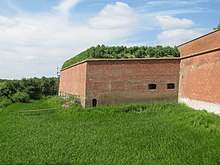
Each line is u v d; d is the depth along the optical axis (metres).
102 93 26.45
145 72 26.88
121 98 26.58
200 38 23.19
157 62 27.03
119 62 26.70
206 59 21.92
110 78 26.56
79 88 29.64
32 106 35.50
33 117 24.81
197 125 17.88
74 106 27.16
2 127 20.53
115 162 12.46
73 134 17.50
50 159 13.02
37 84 53.34
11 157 13.46
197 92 23.16
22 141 16.30
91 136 16.88
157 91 26.91
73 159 12.95
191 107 24.12
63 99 35.12
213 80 20.70
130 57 28.08
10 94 47.75
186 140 15.34
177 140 15.41
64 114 24.91
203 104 22.06
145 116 22.77
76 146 14.91
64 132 18.14
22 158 13.28
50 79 60.28
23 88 50.78
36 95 52.44
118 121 21.14
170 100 27.05
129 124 19.81
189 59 25.12
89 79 26.36
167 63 27.12
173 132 17.11
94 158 13.02
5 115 27.06
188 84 25.00
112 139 16.12
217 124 17.70
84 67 27.22
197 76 23.30
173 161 12.32
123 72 26.69
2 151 14.45
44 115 25.73
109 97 26.48
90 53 28.23
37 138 16.81
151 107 24.91
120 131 17.86
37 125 20.78
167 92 27.03
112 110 24.28
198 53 23.16
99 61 26.52
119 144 15.17
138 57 27.92
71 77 36.41
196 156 12.86
